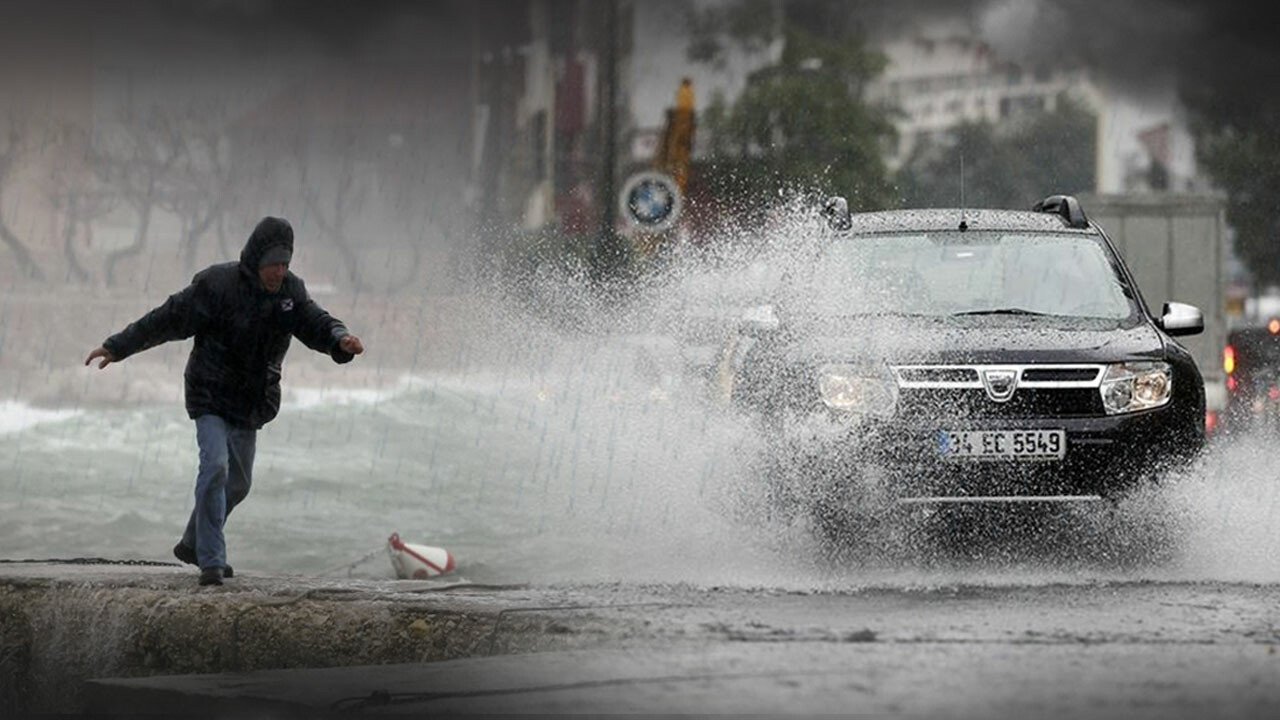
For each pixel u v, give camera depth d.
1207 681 13.77
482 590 19.83
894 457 21.94
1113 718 12.44
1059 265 24.97
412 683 14.81
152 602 19.44
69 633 19.94
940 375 21.98
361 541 32.25
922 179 176.88
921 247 25.33
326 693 14.65
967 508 21.94
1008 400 21.92
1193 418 22.55
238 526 34.16
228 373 21.39
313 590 19.42
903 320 23.66
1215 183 180.12
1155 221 53.19
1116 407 22.05
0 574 21.25
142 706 15.41
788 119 148.62
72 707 19.84
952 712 12.63
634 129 160.12
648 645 15.69
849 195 148.50
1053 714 12.55
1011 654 14.98
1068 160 196.00
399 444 47.81
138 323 21.34
